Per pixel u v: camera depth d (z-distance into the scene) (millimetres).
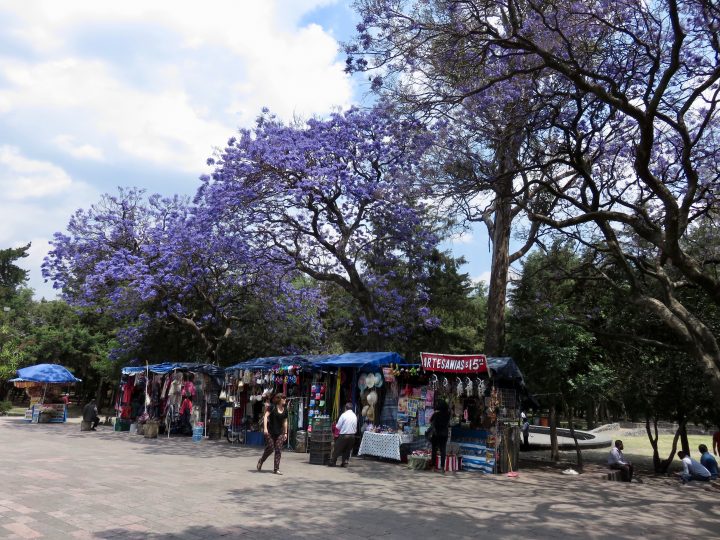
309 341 26656
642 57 11891
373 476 11570
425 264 23016
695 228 15805
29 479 9406
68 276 23609
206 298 24031
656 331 16219
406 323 21922
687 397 15625
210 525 6699
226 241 19969
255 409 17734
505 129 12969
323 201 18391
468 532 6973
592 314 16875
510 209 18594
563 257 17688
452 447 13359
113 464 11727
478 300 33156
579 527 7547
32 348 33844
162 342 25969
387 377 14398
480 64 11750
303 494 9102
